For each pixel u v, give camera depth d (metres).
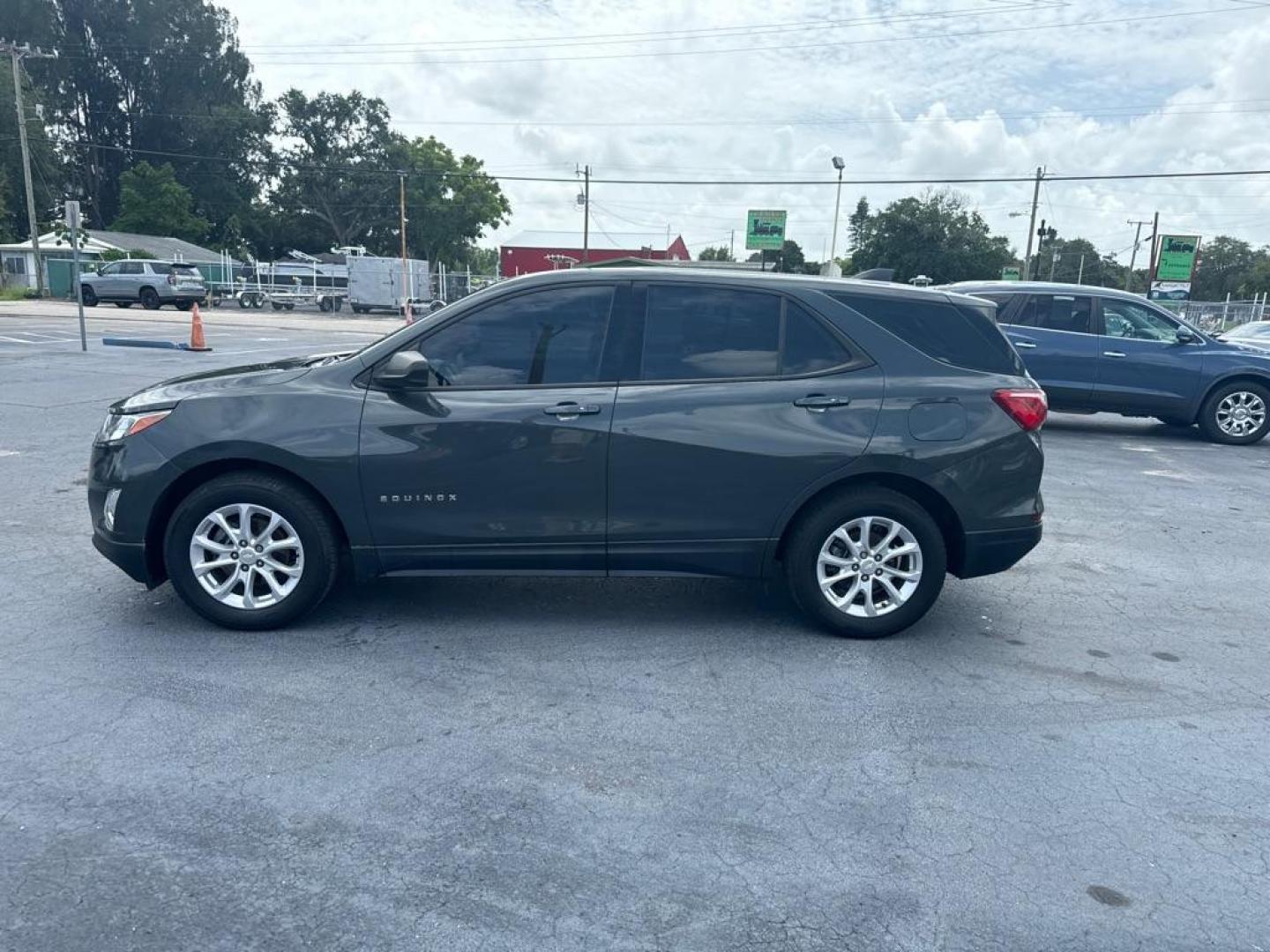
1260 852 3.23
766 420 4.75
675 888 2.97
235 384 4.81
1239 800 3.55
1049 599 5.87
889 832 3.29
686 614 5.32
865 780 3.62
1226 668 4.83
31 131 59.28
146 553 4.77
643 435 4.69
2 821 3.20
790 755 3.80
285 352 20.05
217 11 74.75
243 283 47.50
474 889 2.94
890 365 4.88
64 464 8.56
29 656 4.52
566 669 4.54
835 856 3.15
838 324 4.89
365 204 71.44
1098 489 9.17
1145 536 7.48
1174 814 3.45
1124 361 12.32
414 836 3.19
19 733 3.79
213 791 3.42
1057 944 2.76
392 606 5.30
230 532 4.76
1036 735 4.02
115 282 38.72
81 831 3.16
